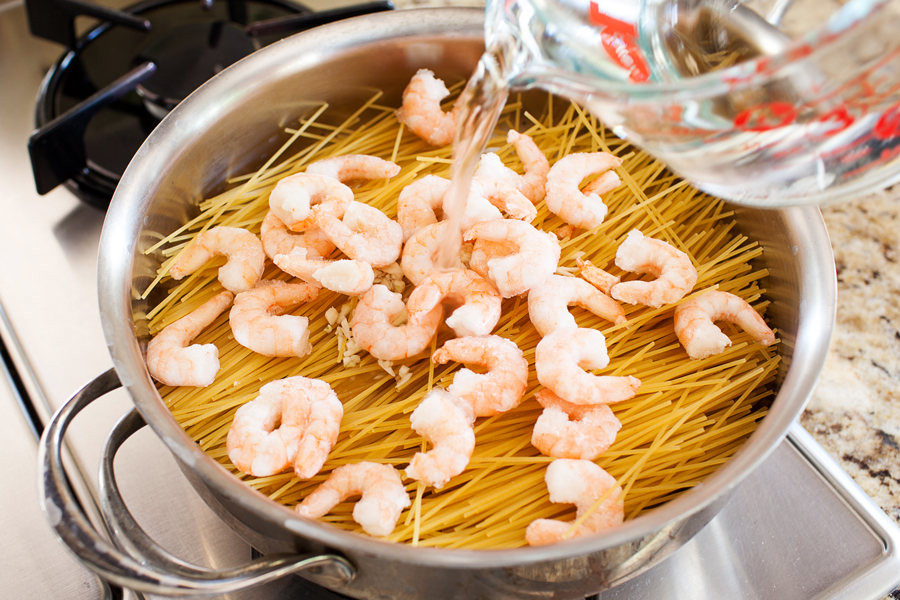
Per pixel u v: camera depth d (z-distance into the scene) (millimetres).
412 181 526
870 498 450
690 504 360
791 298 444
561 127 540
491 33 420
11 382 477
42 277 508
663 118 358
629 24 429
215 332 480
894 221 552
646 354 473
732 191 393
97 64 571
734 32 431
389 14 501
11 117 565
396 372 470
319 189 485
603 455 436
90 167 528
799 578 429
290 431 418
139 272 454
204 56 566
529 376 457
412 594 383
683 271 460
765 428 385
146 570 351
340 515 429
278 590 423
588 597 421
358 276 447
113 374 407
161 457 458
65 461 454
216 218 495
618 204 524
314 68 495
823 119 350
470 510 421
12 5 614
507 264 448
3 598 422
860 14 312
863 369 500
